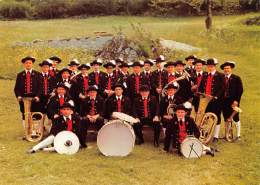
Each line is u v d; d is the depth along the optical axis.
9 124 13.95
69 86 12.45
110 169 10.16
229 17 39.69
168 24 35.31
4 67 21.58
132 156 10.98
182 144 10.92
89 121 11.73
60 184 9.37
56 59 13.41
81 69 12.98
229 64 12.12
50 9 47.62
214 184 9.65
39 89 12.49
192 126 11.27
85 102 12.09
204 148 11.20
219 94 12.00
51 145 11.37
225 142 12.19
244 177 10.02
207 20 30.44
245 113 14.98
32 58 12.50
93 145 11.77
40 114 12.19
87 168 10.16
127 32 28.20
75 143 11.12
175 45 24.84
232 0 40.09
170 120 11.27
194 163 10.64
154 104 11.91
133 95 12.82
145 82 12.81
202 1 36.97
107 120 12.03
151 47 23.22
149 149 11.55
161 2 39.97
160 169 10.25
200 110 11.85
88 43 25.00
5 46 24.88
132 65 13.74
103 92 12.82
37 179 9.59
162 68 12.91
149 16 44.47
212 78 12.09
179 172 10.15
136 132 11.80
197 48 25.20
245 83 19.20
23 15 49.06
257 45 26.55
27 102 12.05
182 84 12.49
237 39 27.81
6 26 34.75
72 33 30.16
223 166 10.56
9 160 10.58
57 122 11.41
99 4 46.81
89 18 44.78
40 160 10.54
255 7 41.53
